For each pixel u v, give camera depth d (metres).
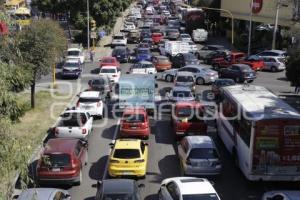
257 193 23.72
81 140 26.56
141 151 24.92
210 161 24.41
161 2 176.62
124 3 122.50
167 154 29.22
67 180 23.02
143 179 25.09
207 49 69.00
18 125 33.78
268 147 23.33
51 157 23.09
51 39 37.38
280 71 59.72
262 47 75.00
